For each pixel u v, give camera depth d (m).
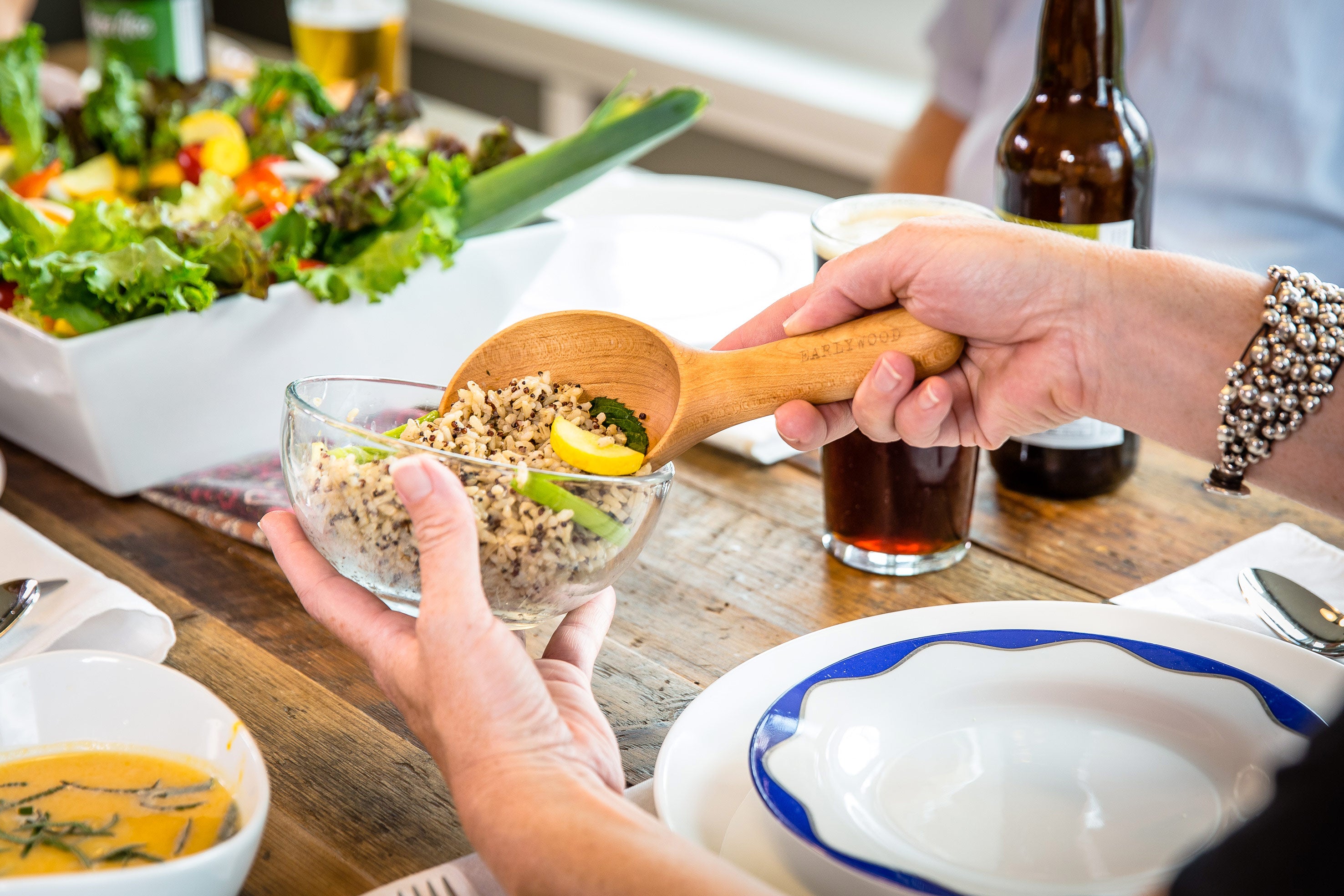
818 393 0.62
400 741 0.61
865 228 0.76
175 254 0.80
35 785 0.50
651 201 1.36
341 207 0.90
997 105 1.55
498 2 3.20
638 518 0.56
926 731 0.54
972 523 0.84
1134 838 0.48
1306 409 0.63
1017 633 0.59
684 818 0.50
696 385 0.61
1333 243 1.41
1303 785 0.39
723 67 2.78
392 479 0.50
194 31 1.68
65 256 0.79
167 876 0.42
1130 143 0.78
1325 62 1.37
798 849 0.49
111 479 0.83
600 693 0.65
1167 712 0.54
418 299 0.92
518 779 0.47
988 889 0.44
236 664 0.67
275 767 0.59
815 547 0.81
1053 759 0.53
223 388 0.84
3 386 0.84
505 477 0.53
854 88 2.70
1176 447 0.69
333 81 1.58
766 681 0.58
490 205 0.96
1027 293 0.66
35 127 1.17
